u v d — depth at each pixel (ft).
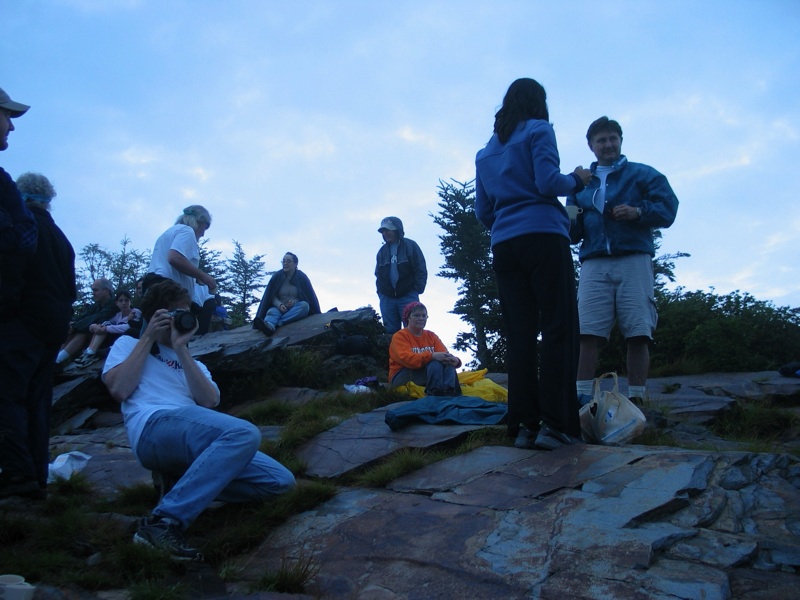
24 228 12.18
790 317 31.19
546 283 14.33
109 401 25.09
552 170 14.06
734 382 24.90
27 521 11.28
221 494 12.67
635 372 18.71
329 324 31.45
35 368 12.96
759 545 9.60
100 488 14.55
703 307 32.45
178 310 13.32
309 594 9.51
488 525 10.78
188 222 23.66
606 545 9.61
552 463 13.00
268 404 21.63
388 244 32.45
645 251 18.44
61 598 9.04
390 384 21.99
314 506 12.80
